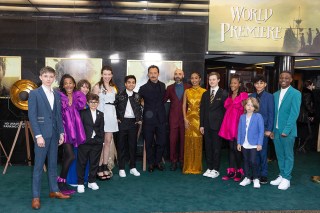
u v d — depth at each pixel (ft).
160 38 20.18
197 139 17.24
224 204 12.59
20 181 15.34
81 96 13.56
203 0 20.08
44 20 19.45
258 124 14.70
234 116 15.58
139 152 20.22
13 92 17.01
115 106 15.97
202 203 12.67
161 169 17.67
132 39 20.06
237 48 20.45
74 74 19.74
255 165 14.88
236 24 20.30
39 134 11.51
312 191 14.49
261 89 15.44
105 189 14.26
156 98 16.99
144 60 20.15
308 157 22.06
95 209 11.84
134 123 16.47
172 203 12.61
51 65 19.56
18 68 19.38
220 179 16.22
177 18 20.21
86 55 19.76
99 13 19.75
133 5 19.81
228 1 20.17
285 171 14.80
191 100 17.16
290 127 14.44
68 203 12.43
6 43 19.30
